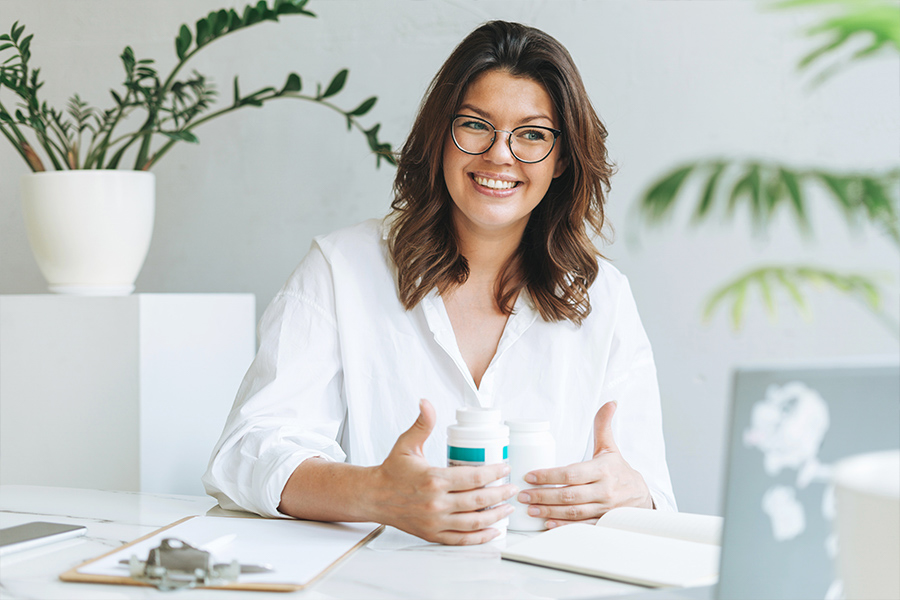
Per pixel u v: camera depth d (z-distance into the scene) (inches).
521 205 47.7
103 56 86.9
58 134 70.8
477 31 48.5
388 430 50.3
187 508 42.0
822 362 22.0
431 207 50.0
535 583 29.4
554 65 47.3
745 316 76.2
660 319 77.7
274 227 83.7
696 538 34.4
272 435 42.6
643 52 76.7
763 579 21.9
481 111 47.1
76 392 64.8
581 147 49.1
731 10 75.3
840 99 74.1
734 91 75.6
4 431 66.3
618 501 39.3
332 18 81.6
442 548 34.4
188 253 85.4
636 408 52.2
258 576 29.0
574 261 51.3
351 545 33.9
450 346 50.1
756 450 21.7
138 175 68.5
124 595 27.5
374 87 81.1
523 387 50.9
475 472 34.8
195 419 68.9
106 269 68.1
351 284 51.1
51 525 35.8
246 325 74.6
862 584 21.1
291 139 83.0
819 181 72.9
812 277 71.9
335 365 50.3
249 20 68.6
